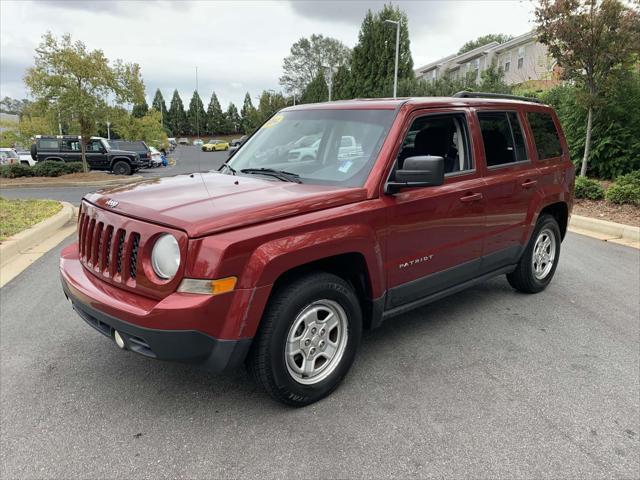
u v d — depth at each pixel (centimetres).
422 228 355
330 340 320
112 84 1908
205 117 10369
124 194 321
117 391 326
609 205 949
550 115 514
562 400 319
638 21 977
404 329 428
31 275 567
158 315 255
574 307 480
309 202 295
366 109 374
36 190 1598
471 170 403
